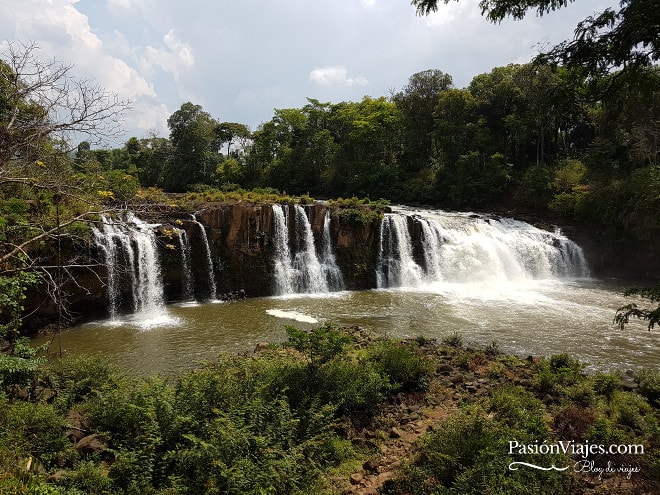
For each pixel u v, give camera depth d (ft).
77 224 53.78
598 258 95.71
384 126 159.84
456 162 132.46
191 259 73.56
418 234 88.79
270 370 32.17
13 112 27.20
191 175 181.47
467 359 40.42
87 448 23.18
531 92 118.11
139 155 196.24
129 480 20.57
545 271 91.86
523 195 119.44
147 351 48.11
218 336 53.31
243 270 76.59
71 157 34.32
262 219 78.64
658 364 43.34
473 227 95.45
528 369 39.34
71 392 30.19
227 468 20.67
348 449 25.84
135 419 25.12
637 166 104.37
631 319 59.67
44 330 55.31
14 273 35.37
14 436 22.16
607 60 20.08
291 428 24.88
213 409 24.36
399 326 57.06
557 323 58.03
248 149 204.13
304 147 169.78
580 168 115.85
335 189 159.12
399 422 29.55
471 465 21.89
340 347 32.63
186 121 182.70
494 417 27.68
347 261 83.46
